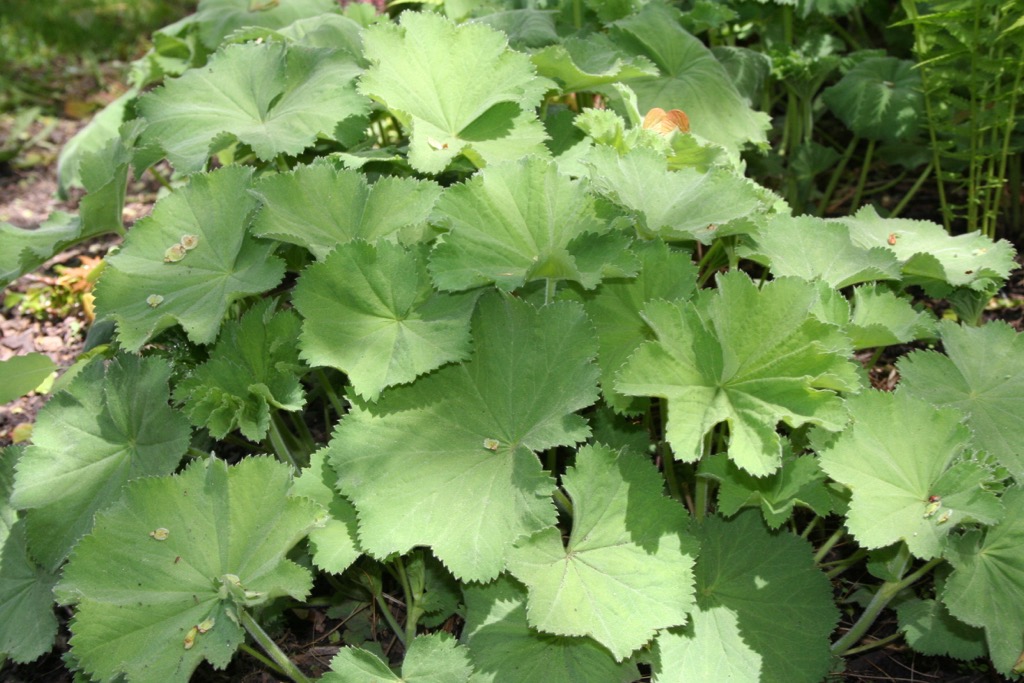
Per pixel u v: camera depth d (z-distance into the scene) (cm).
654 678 58
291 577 56
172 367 65
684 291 62
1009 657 57
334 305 61
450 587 64
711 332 58
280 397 62
